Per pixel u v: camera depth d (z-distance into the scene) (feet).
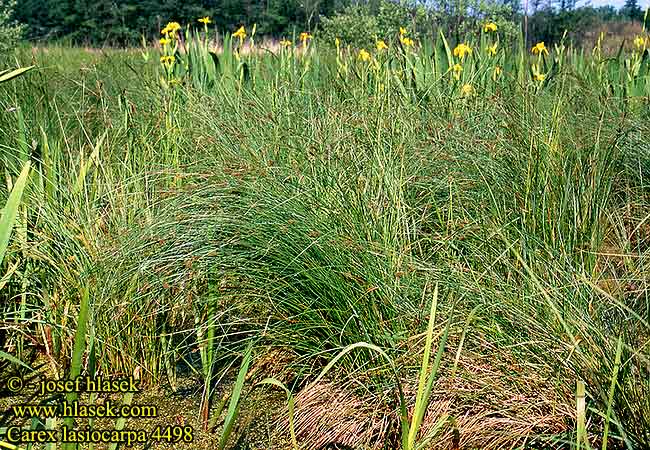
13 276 9.59
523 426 7.30
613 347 6.85
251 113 11.48
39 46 30.96
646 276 8.09
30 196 9.60
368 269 8.21
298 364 8.90
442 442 7.36
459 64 17.02
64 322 9.15
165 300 9.23
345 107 11.81
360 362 8.26
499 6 24.58
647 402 6.51
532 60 19.03
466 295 7.87
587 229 10.03
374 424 7.83
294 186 9.12
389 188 9.31
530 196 10.34
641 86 17.79
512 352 7.55
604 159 10.94
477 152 11.17
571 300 7.62
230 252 8.82
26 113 13.56
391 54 16.60
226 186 9.23
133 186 10.59
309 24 19.49
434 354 7.74
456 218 10.18
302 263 8.61
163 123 13.04
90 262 8.94
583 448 6.26
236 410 6.57
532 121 11.30
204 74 17.88
